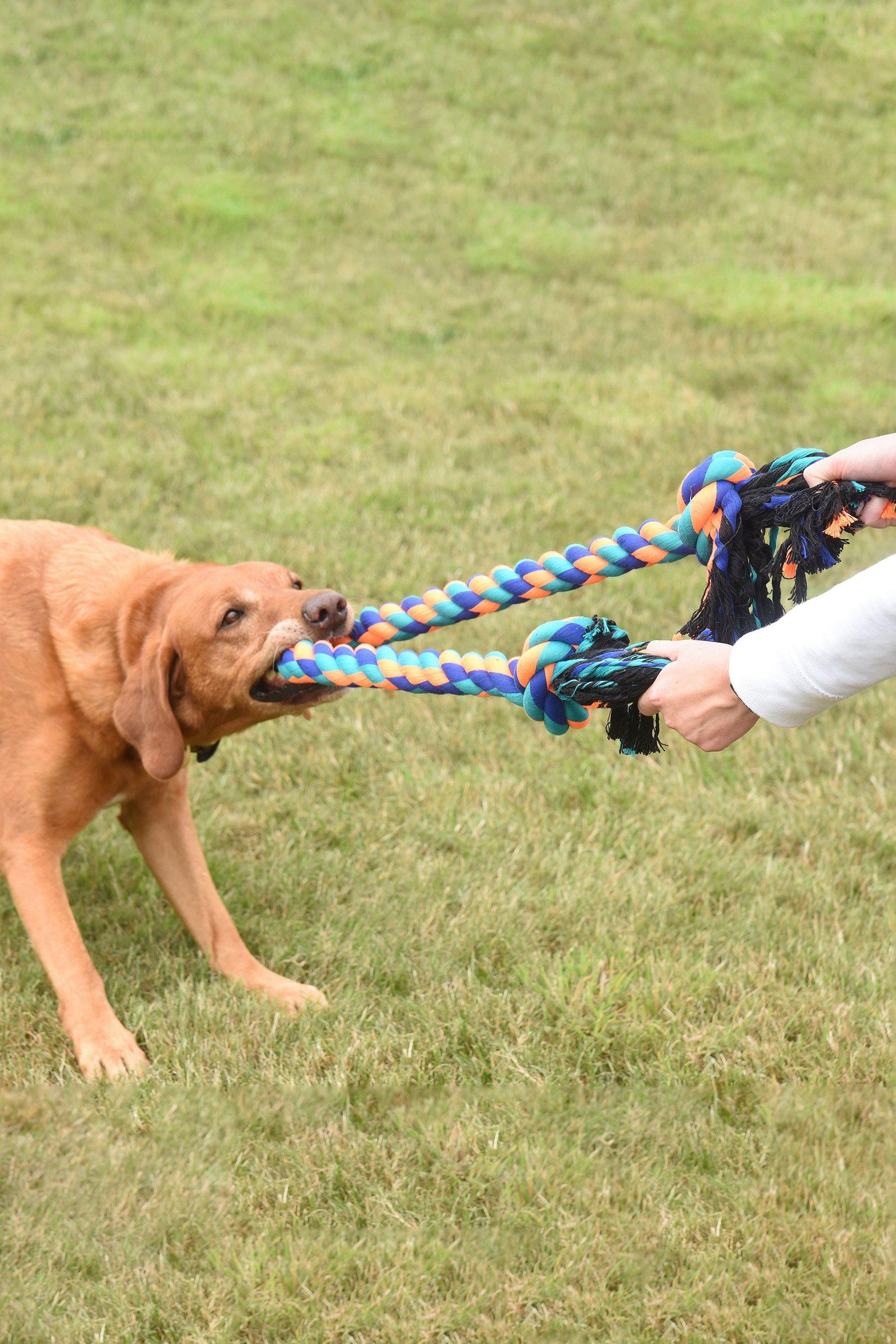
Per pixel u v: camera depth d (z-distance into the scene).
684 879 3.82
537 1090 2.99
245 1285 2.45
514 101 13.84
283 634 2.95
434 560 5.73
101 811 3.62
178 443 6.77
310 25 15.13
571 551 2.45
